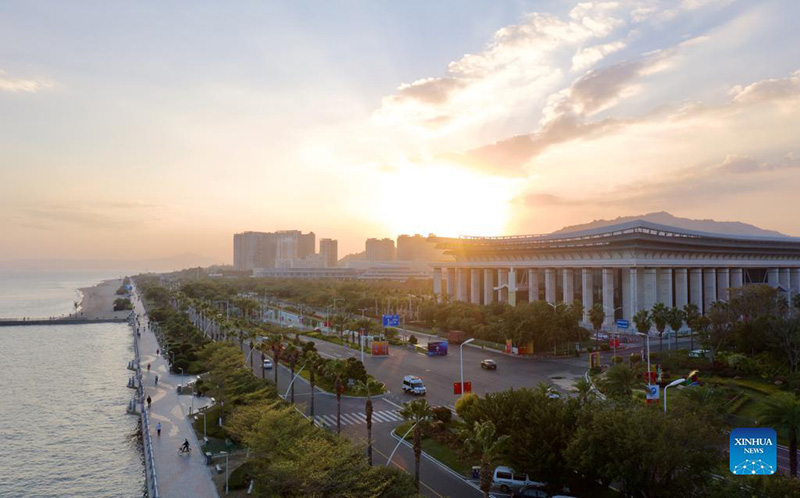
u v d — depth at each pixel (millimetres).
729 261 198125
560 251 181875
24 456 75188
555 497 46344
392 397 85750
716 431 43750
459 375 100500
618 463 41812
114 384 119250
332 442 48969
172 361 125250
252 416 56406
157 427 74188
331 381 92375
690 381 81812
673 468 40844
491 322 145375
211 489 54938
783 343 88875
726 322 106812
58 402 103750
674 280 181750
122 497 62375
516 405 53250
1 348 172125
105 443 80312
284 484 42156
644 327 118625
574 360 115750
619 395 68625
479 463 56625
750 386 81500
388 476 43281
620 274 185000
